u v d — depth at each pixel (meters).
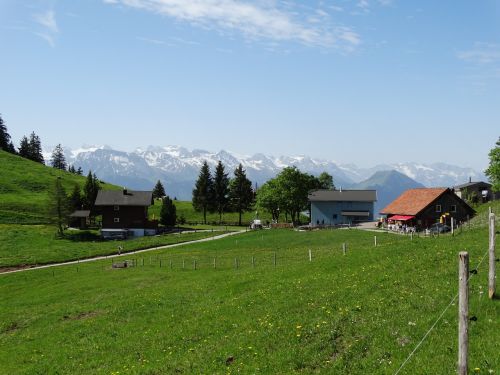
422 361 17.02
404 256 35.97
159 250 104.06
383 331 20.70
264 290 35.44
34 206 167.38
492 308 20.34
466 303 13.17
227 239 112.25
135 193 149.25
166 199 162.88
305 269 40.94
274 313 27.83
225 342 25.06
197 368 22.20
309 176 157.75
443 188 110.31
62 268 84.75
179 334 29.08
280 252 78.38
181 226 168.25
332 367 18.69
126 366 25.33
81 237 134.38
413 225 107.25
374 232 97.50
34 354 32.25
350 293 28.02
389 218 118.25
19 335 38.53
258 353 22.06
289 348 21.56
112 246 115.88
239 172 186.75
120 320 37.47
